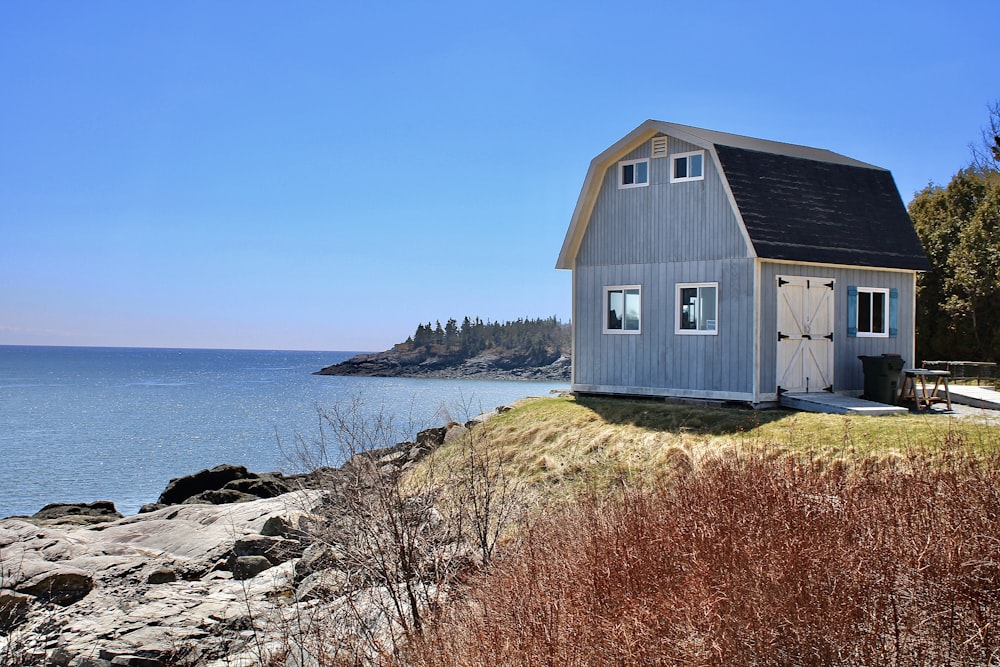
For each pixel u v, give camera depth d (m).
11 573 14.62
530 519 12.41
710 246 20.86
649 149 22.33
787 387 20.50
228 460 38.03
